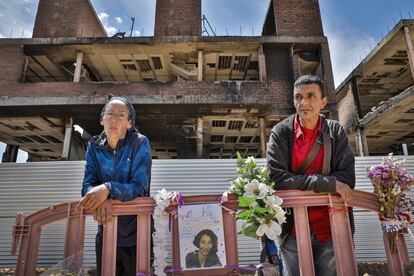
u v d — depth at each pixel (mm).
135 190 1961
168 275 1794
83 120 12531
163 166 6855
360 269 5543
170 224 1854
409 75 15867
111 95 11562
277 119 12703
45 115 12109
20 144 15953
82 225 1856
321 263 2135
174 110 11820
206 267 1750
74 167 6820
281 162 2160
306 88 2207
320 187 1879
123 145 2297
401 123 14273
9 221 6398
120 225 2186
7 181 6695
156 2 13805
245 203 1798
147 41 12328
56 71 14305
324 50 12758
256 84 11797
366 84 16906
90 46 12508
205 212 1858
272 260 2695
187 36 12422
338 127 2273
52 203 6555
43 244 5914
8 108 11617
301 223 1883
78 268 1798
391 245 1885
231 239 1831
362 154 14766
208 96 11586
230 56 13273
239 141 15594
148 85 11859
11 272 5703
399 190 1892
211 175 6848
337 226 1861
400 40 13109
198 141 11898
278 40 12586
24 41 12453
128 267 2188
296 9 13469
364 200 1954
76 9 14359
